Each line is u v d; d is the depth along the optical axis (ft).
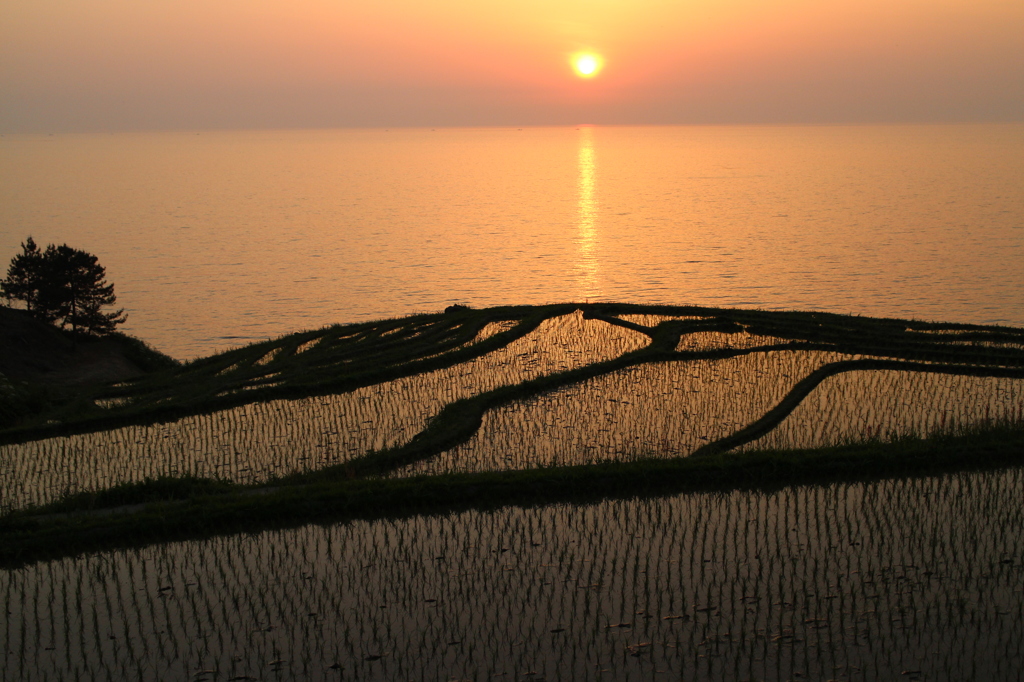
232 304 166.61
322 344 84.79
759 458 45.93
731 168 561.43
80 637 31.42
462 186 458.50
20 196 383.24
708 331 82.43
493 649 29.86
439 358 74.79
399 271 201.87
